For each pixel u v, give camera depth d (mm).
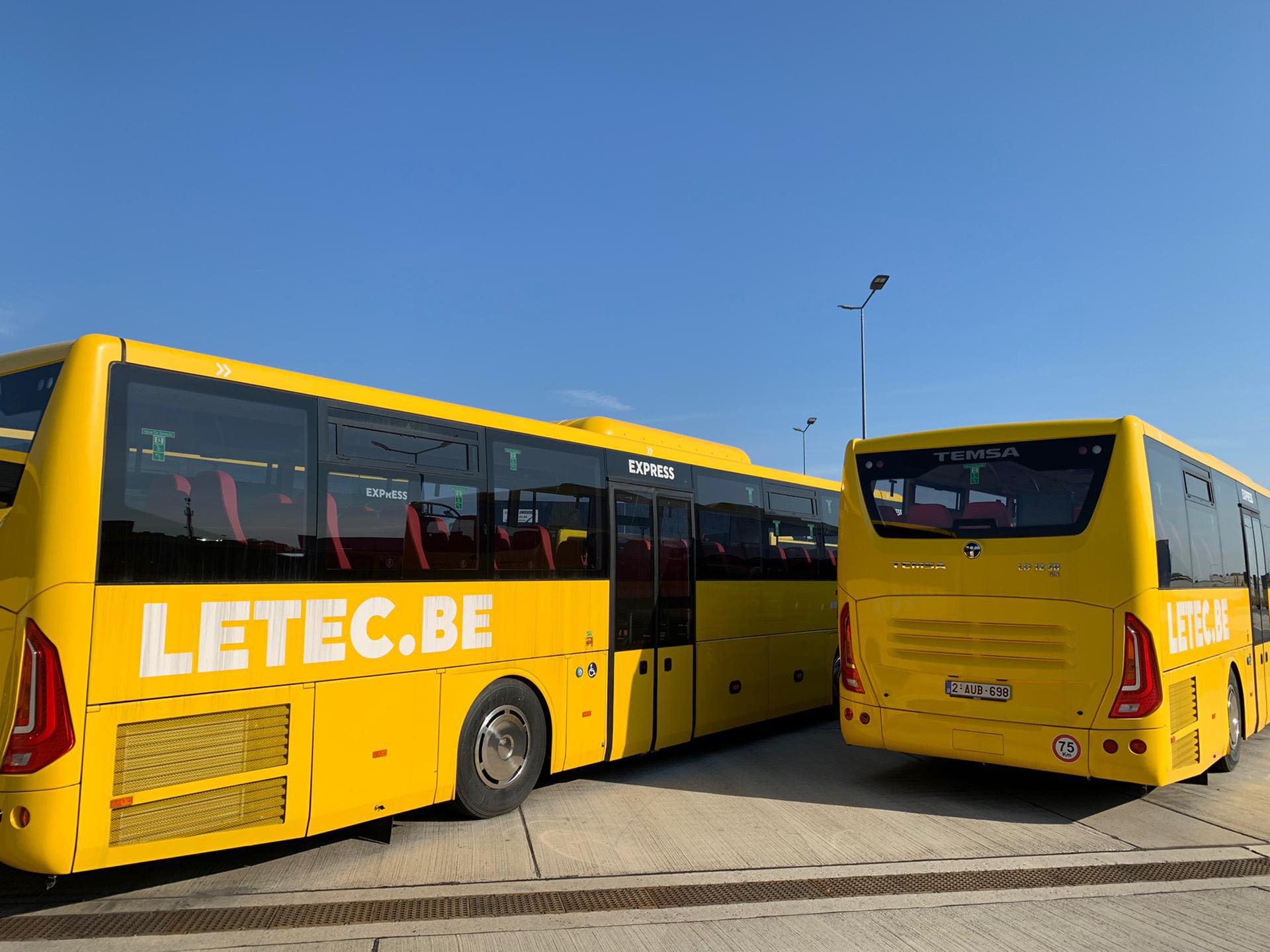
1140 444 6906
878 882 5523
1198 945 4602
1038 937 4676
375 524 5945
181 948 4332
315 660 5469
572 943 4512
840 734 11195
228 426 5184
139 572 4664
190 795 4812
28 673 4316
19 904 4930
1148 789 8180
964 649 7227
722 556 9820
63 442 4480
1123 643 6609
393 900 5070
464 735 6473
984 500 7328
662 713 8609
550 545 7402
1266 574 11148
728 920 4848
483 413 6965
